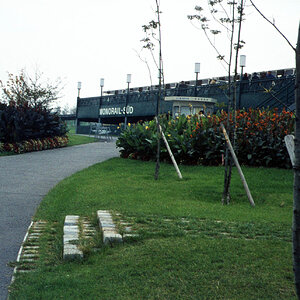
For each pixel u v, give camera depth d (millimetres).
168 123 17078
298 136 2975
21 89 31031
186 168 13641
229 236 6105
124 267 4820
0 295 4324
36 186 11414
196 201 8898
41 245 6105
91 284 4371
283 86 22781
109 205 8406
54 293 4148
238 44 8969
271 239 5895
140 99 36531
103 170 13758
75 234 6375
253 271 4578
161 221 6965
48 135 24453
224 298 3967
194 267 4707
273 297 3971
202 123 15141
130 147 17344
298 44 3010
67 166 15648
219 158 14234
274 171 12547
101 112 42781
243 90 25609
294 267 3010
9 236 6680
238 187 10367
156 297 3998
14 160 17609
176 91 31797
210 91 28516
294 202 3002
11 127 22484
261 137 13633
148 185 10680
